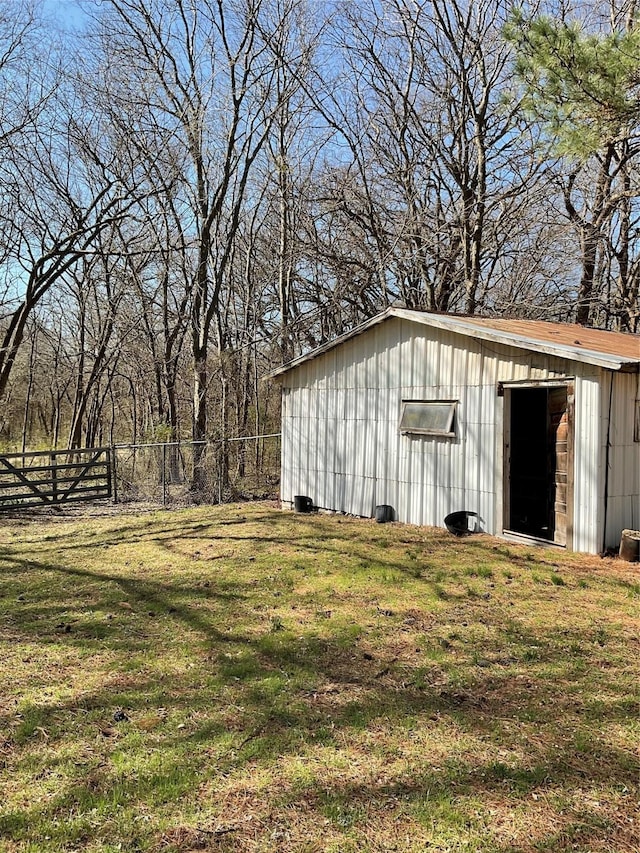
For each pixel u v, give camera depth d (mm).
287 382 12117
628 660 4445
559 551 7590
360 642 4848
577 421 7449
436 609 5613
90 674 4316
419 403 9500
